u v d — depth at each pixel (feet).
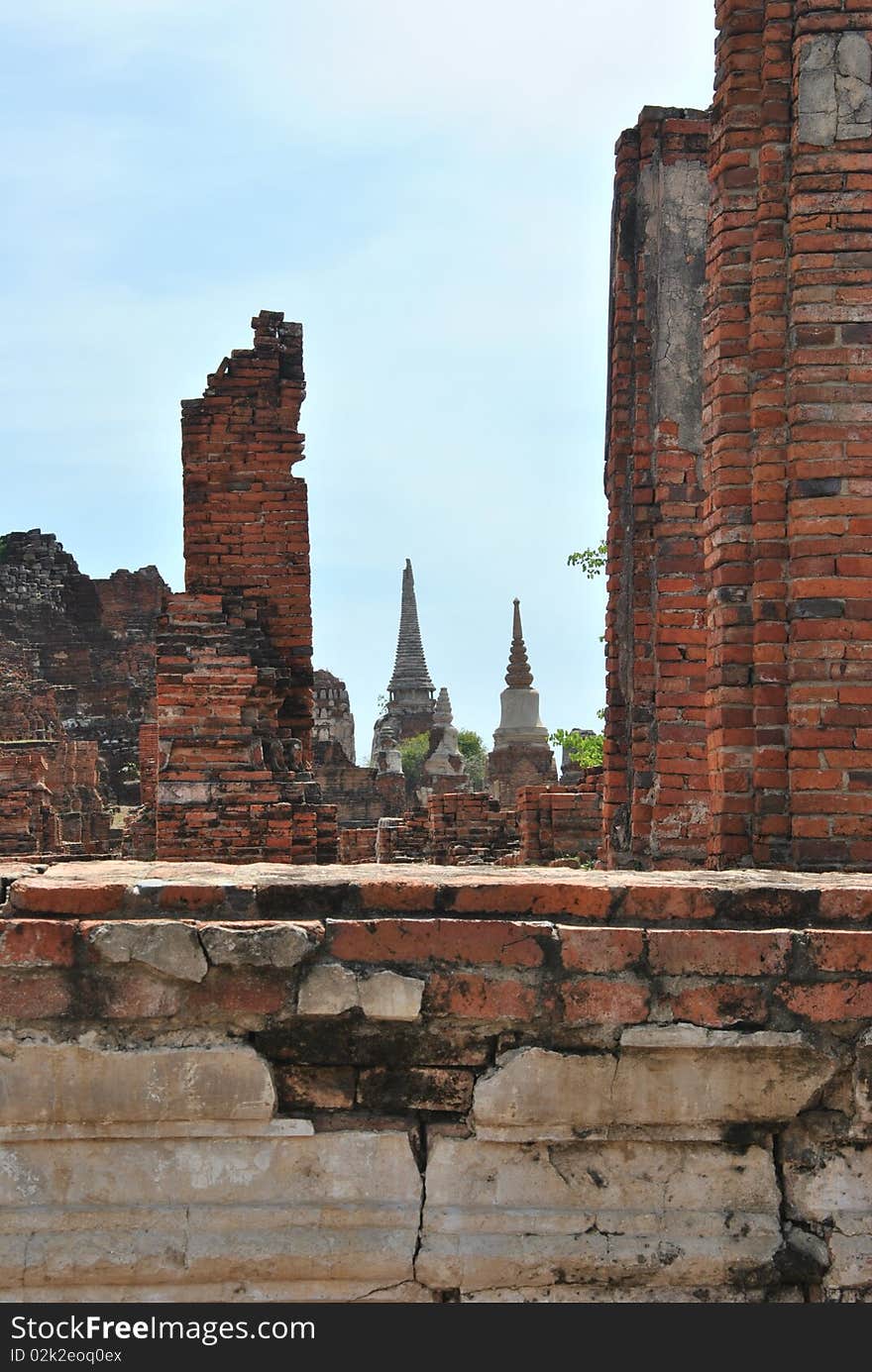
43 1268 14.60
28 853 77.00
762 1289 15.08
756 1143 15.29
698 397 39.60
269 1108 14.99
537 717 149.79
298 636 49.16
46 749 111.96
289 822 44.01
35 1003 14.89
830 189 26.61
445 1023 15.26
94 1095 14.88
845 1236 15.11
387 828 73.77
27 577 167.02
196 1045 15.01
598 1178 15.15
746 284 27.55
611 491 40.86
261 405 49.62
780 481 26.71
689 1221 15.08
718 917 15.71
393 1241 14.89
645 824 38.65
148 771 87.25
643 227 40.09
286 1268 14.79
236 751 44.37
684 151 40.16
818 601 26.09
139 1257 14.69
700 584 39.04
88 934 14.92
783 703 26.45
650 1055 15.17
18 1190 14.83
